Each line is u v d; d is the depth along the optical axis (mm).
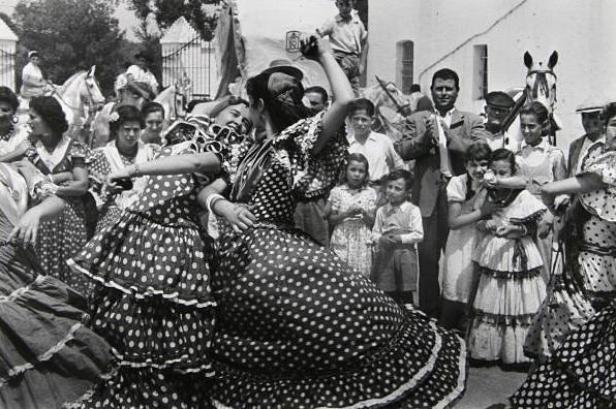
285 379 4465
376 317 4488
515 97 10781
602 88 11461
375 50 14586
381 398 4391
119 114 7172
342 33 12070
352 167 7531
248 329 4523
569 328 5316
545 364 5008
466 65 13094
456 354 4680
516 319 6539
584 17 11594
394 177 7465
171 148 4711
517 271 6547
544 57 12055
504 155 6652
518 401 5047
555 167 7645
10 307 4512
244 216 4500
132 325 4496
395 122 11055
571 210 5387
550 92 9039
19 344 4496
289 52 12344
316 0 12719
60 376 4527
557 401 4988
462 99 13172
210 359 4566
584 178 5156
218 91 13656
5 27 19141
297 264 4488
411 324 4699
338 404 4371
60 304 4570
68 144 6594
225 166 4730
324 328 4430
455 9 13203
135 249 4504
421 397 4457
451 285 7055
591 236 5293
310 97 8219
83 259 4492
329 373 4441
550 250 7109
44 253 6406
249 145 4902
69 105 13195
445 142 7578
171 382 4508
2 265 4633
